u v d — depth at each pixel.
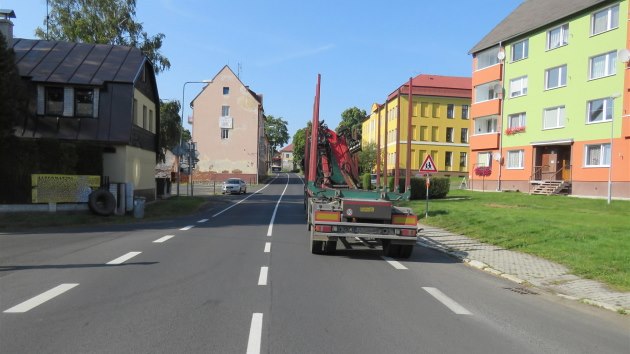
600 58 31.25
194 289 7.82
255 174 71.38
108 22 36.41
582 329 6.32
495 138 40.84
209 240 14.07
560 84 34.56
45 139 21.05
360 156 15.22
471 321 6.48
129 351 4.96
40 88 24.20
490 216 19.44
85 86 24.48
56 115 24.23
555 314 7.09
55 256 10.94
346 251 12.95
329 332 5.76
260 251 12.14
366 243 14.64
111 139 24.19
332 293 7.83
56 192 20.44
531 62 37.28
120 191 21.75
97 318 6.12
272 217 22.72
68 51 27.14
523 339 5.77
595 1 31.05
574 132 32.88
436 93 65.44
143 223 19.58
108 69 25.89
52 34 36.38
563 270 10.40
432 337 5.70
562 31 34.34
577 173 32.41
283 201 36.97
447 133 65.94
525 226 16.22
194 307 6.73
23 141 20.53
